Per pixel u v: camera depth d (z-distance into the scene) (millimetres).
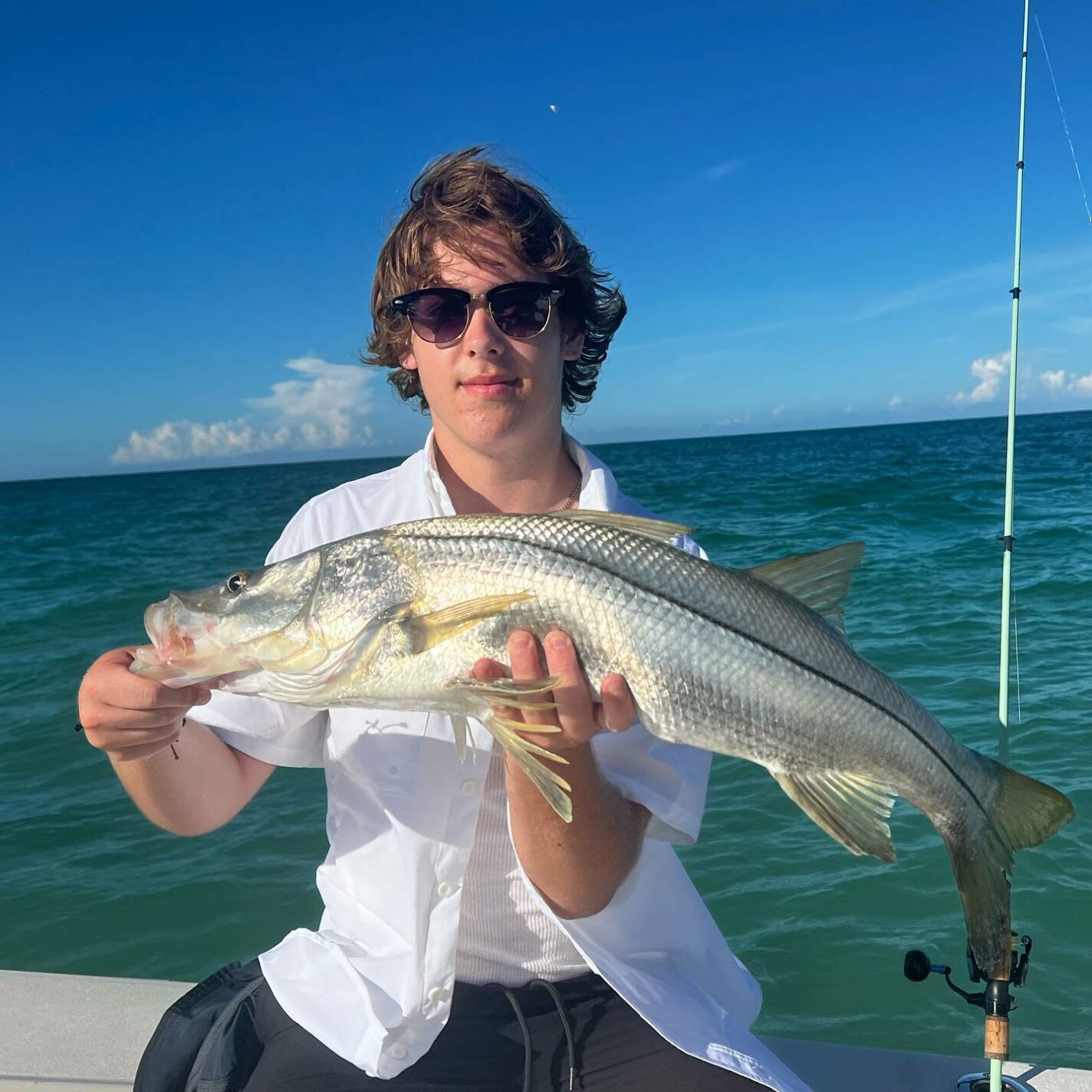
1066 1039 3686
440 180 2547
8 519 42000
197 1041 2305
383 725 2318
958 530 17344
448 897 2225
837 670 2391
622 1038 2195
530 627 2213
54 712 8758
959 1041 3732
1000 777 2578
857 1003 3975
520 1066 2178
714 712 2291
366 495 2699
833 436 127438
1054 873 4664
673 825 2314
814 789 2373
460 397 2465
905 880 4785
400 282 2643
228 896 5078
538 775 2002
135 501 53562
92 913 4957
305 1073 2131
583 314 2801
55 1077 2732
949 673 7871
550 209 2619
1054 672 7762
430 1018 2166
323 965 2262
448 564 2271
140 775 2291
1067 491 22375
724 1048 2135
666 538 2334
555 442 2629
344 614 2262
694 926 2459
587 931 2262
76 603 16141
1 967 4555
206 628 2295
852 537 17547
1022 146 3350
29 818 6195
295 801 6230
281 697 2299
